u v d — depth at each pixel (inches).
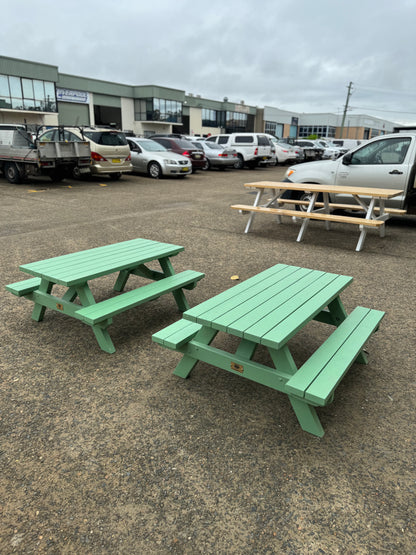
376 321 116.7
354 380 113.3
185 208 385.4
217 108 2501.2
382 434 92.3
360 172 302.7
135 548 65.6
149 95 1830.7
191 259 222.8
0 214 338.6
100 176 635.5
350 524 70.1
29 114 1373.0
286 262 219.8
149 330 140.9
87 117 1704.0
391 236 287.0
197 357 105.8
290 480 79.0
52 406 100.1
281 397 105.3
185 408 100.2
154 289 139.3
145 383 110.3
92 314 118.0
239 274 199.0
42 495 75.0
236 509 72.7
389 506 73.7
